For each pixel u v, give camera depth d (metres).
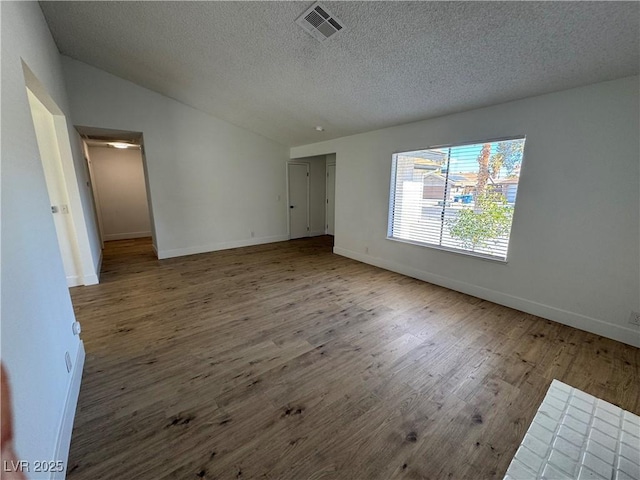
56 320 1.59
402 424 1.60
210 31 2.70
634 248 2.29
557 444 1.48
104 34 3.02
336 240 5.42
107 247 6.00
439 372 2.04
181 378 1.97
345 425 1.59
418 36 2.21
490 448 1.46
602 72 2.17
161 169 4.82
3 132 1.23
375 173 4.45
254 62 3.10
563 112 2.51
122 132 4.52
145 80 4.15
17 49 1.62
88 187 4.71
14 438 0.93
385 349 2.33
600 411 1.70
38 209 1.57
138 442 1.47
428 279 3.90
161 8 2.50
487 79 2.54
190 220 5.29
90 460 1.37
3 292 0.99
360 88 3.19
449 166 3.49
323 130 4.80
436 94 2.96
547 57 2.13
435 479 1.31
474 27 2.00
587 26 1.80
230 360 2.17
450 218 3.57
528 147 2.76
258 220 6.22
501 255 3.14
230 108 4.67
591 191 2.44
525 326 2.69
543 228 2.76
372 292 3.54
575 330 2.62
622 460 1.40
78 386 1.82
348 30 2.33
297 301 3.27
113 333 2.55
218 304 3.17
